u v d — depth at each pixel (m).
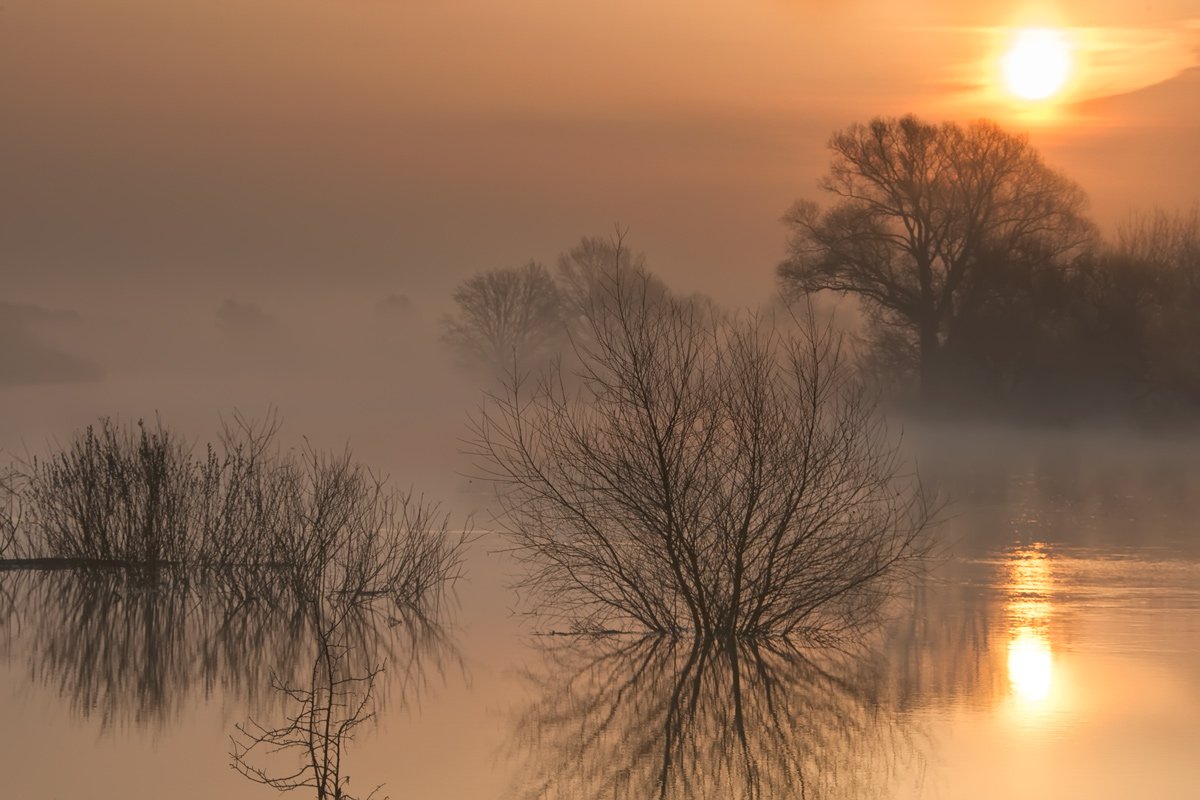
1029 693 33.81
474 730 31.41
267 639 42.38
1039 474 116.00
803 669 37.12
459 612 46.44
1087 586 50.31
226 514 53.19
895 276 176.88
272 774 27.98
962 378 172.62
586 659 38.91
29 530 61.12
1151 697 33.31
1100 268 168.12
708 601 42.19
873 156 174.38
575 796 26.34
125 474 55.28
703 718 32.28
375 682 36.44
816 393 41.78
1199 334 164.38
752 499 41.09
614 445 41.72
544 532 46.22
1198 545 63.00
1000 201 173.38
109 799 26.31
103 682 36.62
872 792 26.41
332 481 59.88
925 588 49.91
